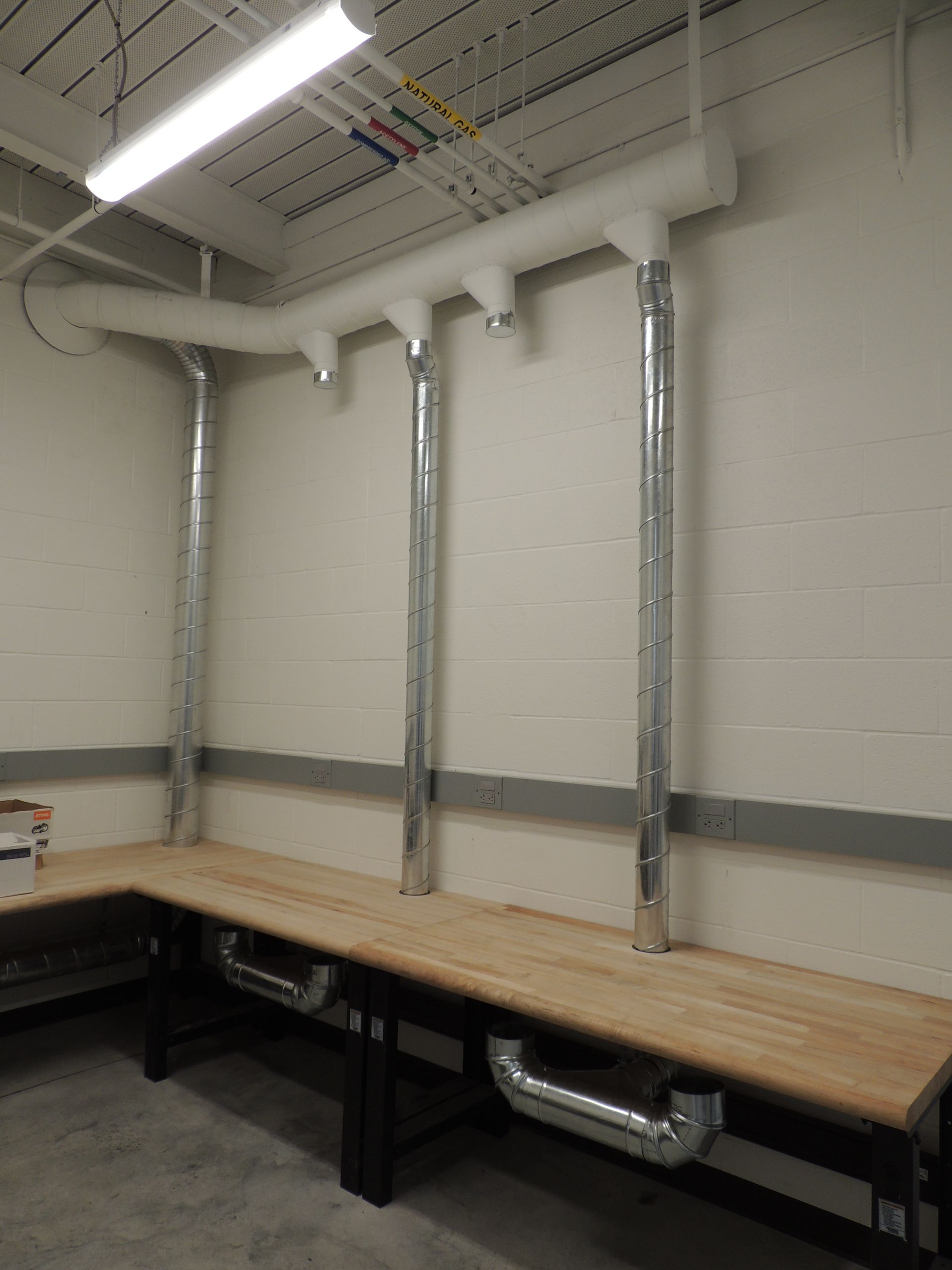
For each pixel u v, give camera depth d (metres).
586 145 2.76
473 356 3.06
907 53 2.20
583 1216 2.22
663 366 2.39
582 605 2.72
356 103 2.94
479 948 2.33
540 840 2.76
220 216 3.45
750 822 2.30
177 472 4.01
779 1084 1.56
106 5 2.53
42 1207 2.20
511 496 2.92
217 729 3.89
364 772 3.28
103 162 2.41
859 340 2.24
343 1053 3.23
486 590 2.96
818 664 2.26
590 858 2.65
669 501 2.38
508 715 2.86
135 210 3.63
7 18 2.59
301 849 3.53
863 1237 2.07
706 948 2.38
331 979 2.66
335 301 3.11
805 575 2.29
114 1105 2.78
